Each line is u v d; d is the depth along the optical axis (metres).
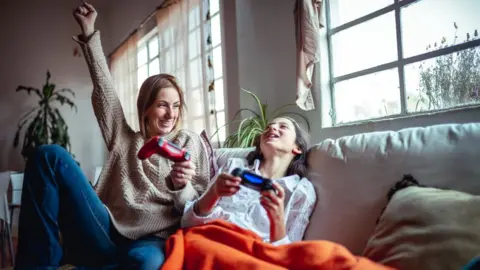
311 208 1.39
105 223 1.30
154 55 4.29
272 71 2.49
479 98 1.51
